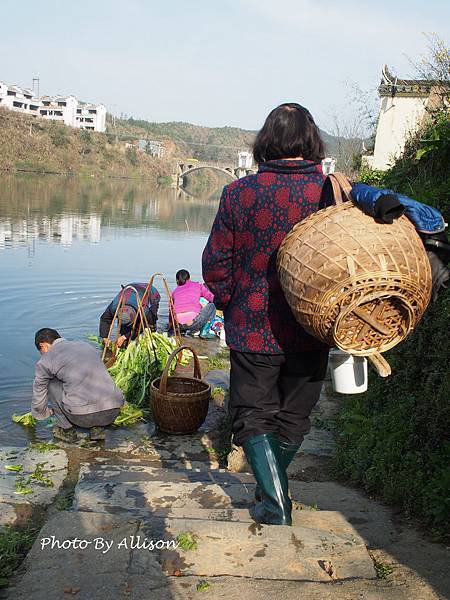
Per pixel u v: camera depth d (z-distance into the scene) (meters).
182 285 9.22
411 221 2.37
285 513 2.64
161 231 22.72
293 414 2.81
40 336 5.16
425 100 16.05
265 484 2.66
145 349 6.48
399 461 3.52
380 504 3.29
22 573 2.38
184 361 7.38
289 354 2.69
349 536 2.56
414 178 6.74
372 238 2.21
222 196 2.68
